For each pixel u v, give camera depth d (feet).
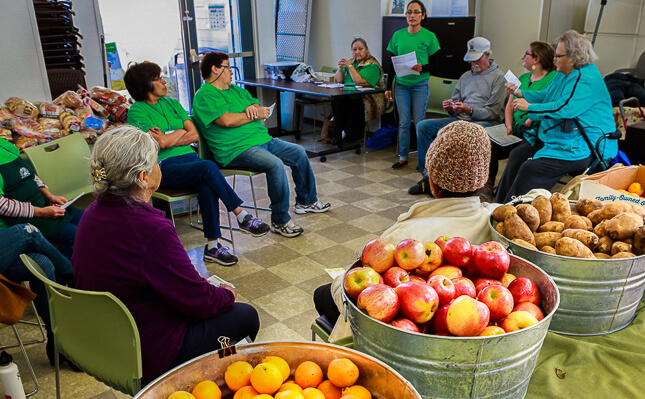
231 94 11.90
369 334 3.23
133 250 4.66
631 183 6.63
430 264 3.81
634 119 13.51
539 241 4.54
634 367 3.82
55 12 11.63
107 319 4.70
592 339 4.21
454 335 3.12
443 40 18.60
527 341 3.03
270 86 18.42
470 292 3.50
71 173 9.07
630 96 14.40
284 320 8.43
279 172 11.43
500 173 16.70
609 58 15.69
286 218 11.72
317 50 22.90
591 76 9.76
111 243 4.67
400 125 16.88
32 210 7.55
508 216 4.59
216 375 3.40
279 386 3.25
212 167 10.14
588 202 4.95
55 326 5.39
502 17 18.21
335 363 3.15
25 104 9.58
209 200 10.17
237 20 19.63
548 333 4.17
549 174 10.39
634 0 14.67
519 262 3.93
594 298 4.07
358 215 12.95
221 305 5.35
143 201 4.90
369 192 14.66
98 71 13.44
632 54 15.11
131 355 4.64
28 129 9.39
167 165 10.22
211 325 5.38
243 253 10.95
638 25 14.75
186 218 13.00
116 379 4.87
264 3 19.92
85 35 12.97
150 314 4.91
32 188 7.83
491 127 13.16
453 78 18.86
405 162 17.03
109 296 4.49
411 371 3.09
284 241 11.51
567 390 3.63
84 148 9.47
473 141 4.25
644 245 4.18
